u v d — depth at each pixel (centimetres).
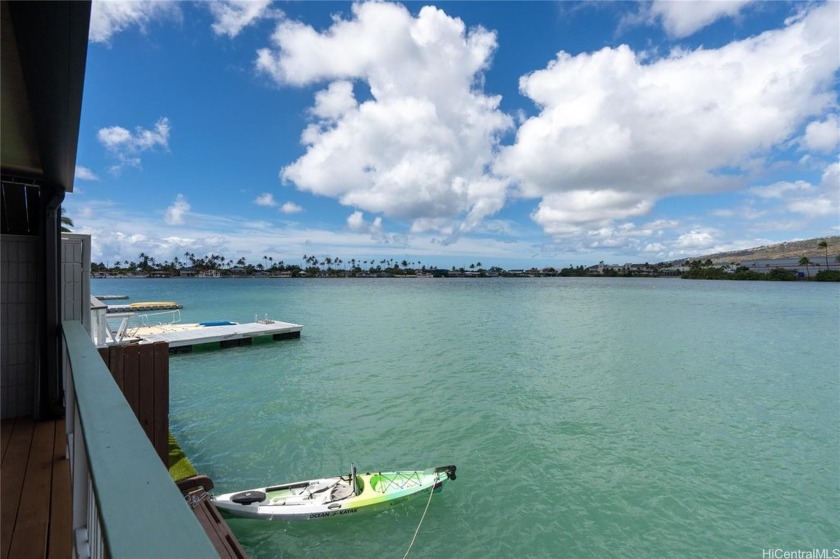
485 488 931
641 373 1888
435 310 4706
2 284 528
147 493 97
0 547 303
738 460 1067
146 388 606
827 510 870
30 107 260
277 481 954
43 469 417
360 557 731
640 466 1033
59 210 551
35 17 168
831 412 1402
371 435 1192
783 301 6047
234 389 1600
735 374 1878
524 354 2269
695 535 796
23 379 545
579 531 801
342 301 6016
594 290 9556
